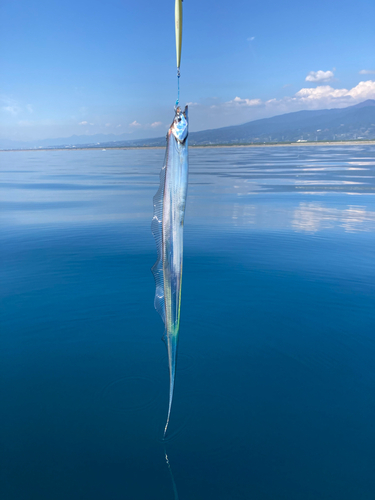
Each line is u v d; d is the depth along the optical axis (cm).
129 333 538
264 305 621
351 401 392
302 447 330
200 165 5034
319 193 2042
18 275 768
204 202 1766
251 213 1467
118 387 418
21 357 480
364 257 873
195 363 466
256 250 944
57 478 300
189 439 341
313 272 773
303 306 616
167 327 190
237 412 377
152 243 1018
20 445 336
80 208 1636
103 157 9719
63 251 947
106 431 352
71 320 575
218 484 293
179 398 399
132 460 318
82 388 417
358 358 471
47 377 439
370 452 323
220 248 963
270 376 438
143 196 2014
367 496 279
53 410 382
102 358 477
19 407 386
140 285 708
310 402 392
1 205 1728
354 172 3353
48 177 3366
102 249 962
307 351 488
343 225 1227
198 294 667
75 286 707
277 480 295
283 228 1188
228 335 530
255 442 337
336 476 299
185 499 279
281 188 2298
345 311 596
